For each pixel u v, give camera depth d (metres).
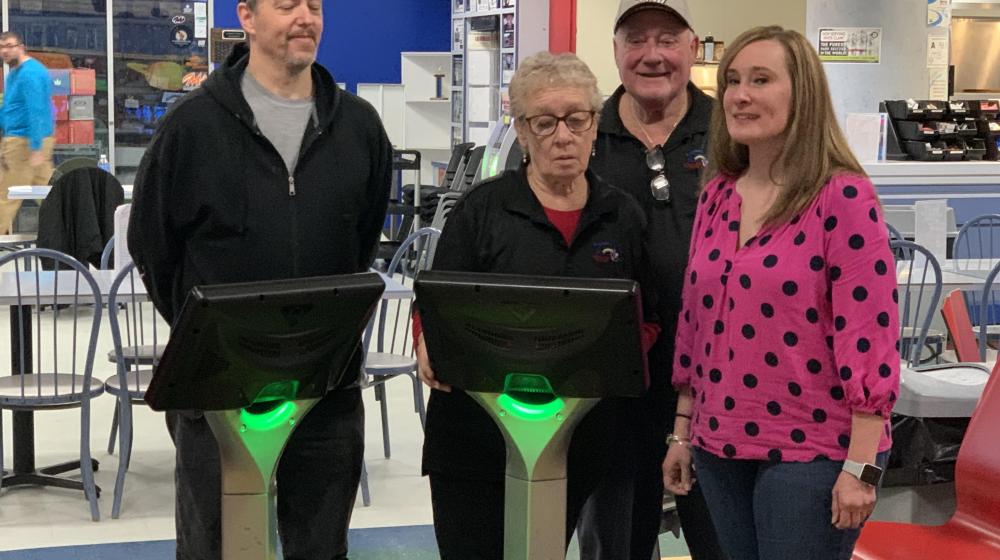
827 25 8.72
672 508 3.80
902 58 8.75
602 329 1.98
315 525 2.56
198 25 12.82
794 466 2.12
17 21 12.27
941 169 7.73
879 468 2.07
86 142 12.09
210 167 2.46
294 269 2.50
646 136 2.79
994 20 11.47
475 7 12.45
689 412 2.43
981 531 2.71
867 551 2.62
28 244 8.59
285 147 2.51
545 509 2.18
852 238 2.06
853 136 7.93
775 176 2.19
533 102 2.30
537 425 2.14
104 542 4.24
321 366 2.02
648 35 2.70
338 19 13.52
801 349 2.12
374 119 2.64
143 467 5.18
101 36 12.55
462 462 2.40
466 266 2.42
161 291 2.61
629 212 2.47
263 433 2.04
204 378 1.91
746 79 2.16
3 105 9.39
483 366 2.06
